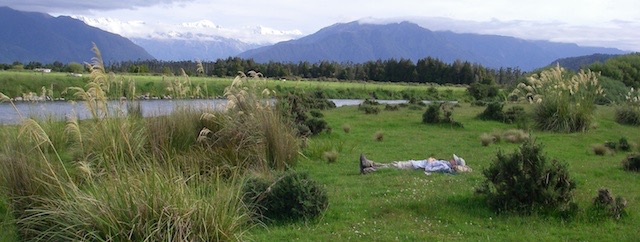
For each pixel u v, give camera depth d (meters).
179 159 9.53
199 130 11.38
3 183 7.50
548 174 8.57
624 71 55.53
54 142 10.80
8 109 19.12
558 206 8.52
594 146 16.05
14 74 42.62
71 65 65.25
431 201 9.13
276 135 11.49
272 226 7.91
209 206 6.54
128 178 6.50
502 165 8.81
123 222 6.17
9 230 6.81
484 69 110.12
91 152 8.66
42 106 13.16
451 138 18.95
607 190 8.73
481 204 9.02
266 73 80.12
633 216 8.48
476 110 30.81
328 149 14.55
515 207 8.61
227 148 10.76
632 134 20.75
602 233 7.68
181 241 6.04
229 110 11.91
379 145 16.98
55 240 6.45
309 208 8.23
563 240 7.40
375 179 11.16
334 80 93.06
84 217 6.30
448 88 79.69
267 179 8.64
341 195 9.74
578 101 21.52
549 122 21.39
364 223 8.09
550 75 22.88
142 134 10.28
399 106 33.69
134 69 65.19
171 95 12.59
